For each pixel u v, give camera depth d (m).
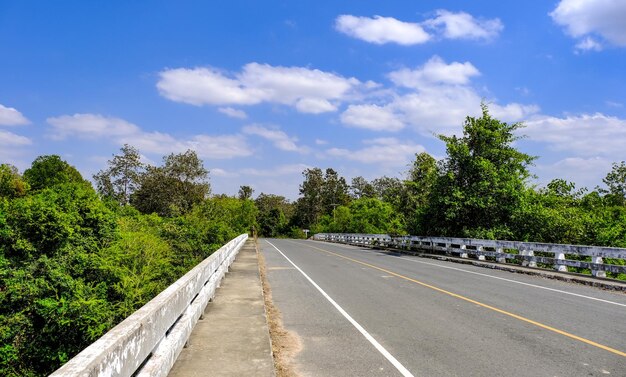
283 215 123.12
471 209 28.27
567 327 8.34
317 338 7.61
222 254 13.68
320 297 11.83
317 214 122.00
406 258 25.55
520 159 28.45
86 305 14.23
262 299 10.50
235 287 12.44
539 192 29.92
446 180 28.69
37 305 13.80
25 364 13.45
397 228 40.81
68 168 76.81
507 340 7.42
